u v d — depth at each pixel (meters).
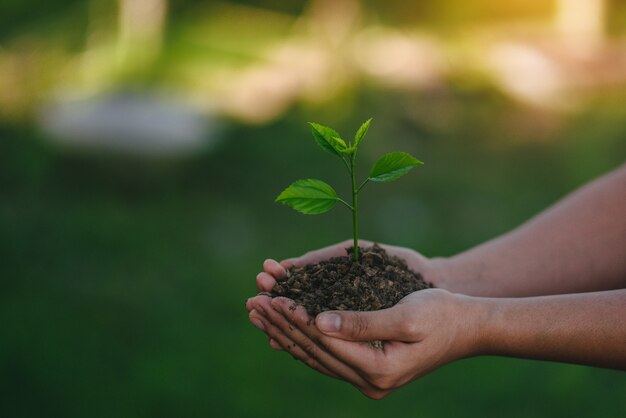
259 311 1.14
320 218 3.51
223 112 4.38
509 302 1.14
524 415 2.06
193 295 2.69
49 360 2.18
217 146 3.93
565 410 2.07
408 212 3.54
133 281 2.74
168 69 4.77
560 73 4.70
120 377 2.18
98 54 5.05
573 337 1.13
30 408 2.02
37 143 3.86
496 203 3.66
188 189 3.78
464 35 5.32
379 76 4.63
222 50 5.02
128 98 3.87
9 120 4.30
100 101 3.85
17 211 3.28
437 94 4.53
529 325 1.13
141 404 2.07
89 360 2.22
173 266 2.91
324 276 1.18
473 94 4.54
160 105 3.86
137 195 3.72
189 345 2.35
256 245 3.22
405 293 1.16
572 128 4.41
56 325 2.37
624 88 4.73
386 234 3.34
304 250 3.18
